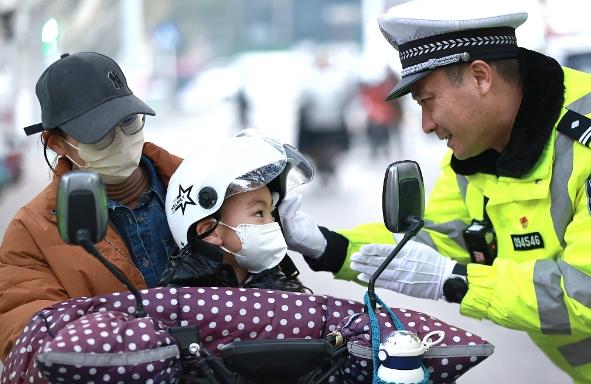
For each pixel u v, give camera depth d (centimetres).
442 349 519
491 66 596
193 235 564
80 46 7800
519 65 604
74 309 505
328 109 2852
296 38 11000
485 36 594
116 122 560
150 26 10162
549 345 647
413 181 524
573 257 578
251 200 562
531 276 575
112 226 591
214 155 558
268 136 583
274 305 527
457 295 593
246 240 559
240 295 526
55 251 571
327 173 2897
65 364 464
